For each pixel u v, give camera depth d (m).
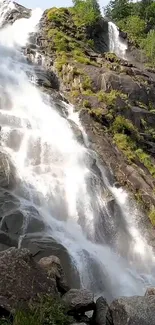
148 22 52.19
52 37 32.78
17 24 37.69
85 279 13.09
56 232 14.47
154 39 40.72
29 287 9.23
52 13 36.88
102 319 9.33
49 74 28.30
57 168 17.55
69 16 38.16
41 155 18.11
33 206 14.47
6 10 40.53
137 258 17.05
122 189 19.88
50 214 15.49
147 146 24.73
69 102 25.23
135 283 14.70
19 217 13.42
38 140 18.39
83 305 9.58
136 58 40.19
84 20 37.38
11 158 16.39
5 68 26.36
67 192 16.66
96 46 37.56
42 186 16.09
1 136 17.56
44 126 20.52
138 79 29.56
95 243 16.08
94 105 24.80
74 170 18.06
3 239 12.73
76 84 26.75
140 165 22.41
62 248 12.91
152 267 17.06
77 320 9.40
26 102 22.34
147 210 19.62
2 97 21.36
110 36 39.88
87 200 17.00
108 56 31.58
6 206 13.68
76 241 14.75
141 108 27.03
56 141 19.34
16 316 8.18
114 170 20.70
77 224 16.11
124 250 16.92
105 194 18.11
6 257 9.58
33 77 26.64
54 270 10.50
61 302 9.38
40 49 31.56
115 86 26.98
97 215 16.91
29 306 8.77
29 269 9.61
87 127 22.73
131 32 47.03
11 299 8.80
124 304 9.09
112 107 24.81
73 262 12.91
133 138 24.20
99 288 13.38
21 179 15.65
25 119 19.81
